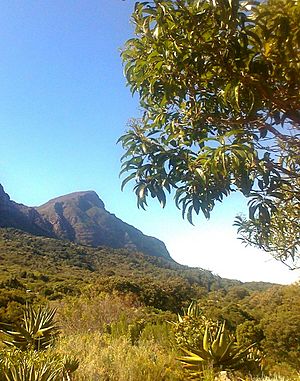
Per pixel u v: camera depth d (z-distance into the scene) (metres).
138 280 41.31
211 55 2.03
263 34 1.91
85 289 35.00
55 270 81.38
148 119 2.73
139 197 2.28
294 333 27.03
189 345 9.07
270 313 32.97
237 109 2.02
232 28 1.87
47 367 4.83
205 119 2.41
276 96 2.03
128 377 6.48
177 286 42.53
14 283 46.78
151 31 2.22
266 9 1.87
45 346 8.89
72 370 5.70
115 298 18.94
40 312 9.86
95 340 10.05
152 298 37.47
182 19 2.00
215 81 2.10
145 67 2.39
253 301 41.34
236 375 7.29
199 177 2.13
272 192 2.09
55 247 114.81
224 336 7.68
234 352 7.58
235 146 1.92
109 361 7.12
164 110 2.68
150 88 2.34
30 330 9.12
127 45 2.40
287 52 1.92
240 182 2.06
